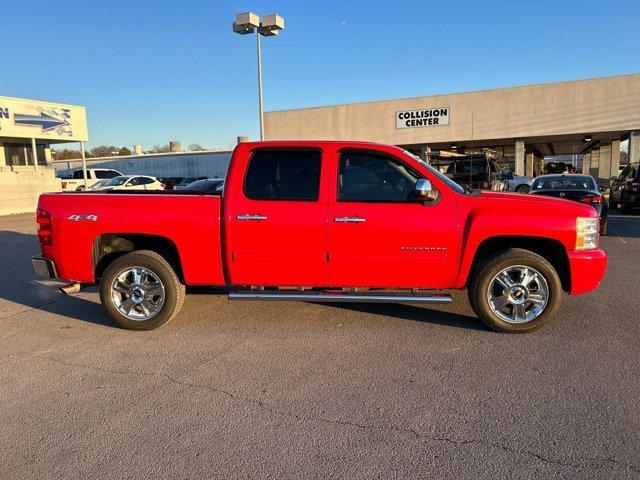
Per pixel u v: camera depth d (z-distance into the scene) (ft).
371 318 18.42
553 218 15.97
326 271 16.70
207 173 153.17
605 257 16.28
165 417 11.59
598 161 148.87
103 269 18.54
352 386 12.96
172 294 17.30
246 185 16.81
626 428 10.68
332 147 16.66
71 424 11.38
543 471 9.30
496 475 9.22
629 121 88.69
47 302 21.93
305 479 9.23
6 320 19.36
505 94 95.86
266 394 12.63
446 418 11.27
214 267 17.16
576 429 10.69
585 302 19.99
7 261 33.01
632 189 54.29
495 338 16.17
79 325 18.49
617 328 16.92
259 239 16.60
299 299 16.83
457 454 9.90
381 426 11.01
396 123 104.32
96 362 14.93
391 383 13.08
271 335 16.87
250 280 17.10
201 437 10.72
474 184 56.49
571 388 12.56
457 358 14.61
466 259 16.21
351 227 16.25
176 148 186.60
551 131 93.97
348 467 9.55
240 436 10.72
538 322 16.30
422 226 16.11
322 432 10.81
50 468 9.74
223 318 18.78
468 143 106.83
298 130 111.14
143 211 17.10
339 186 16.60
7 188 80.74
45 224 17.58
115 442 10.61
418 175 16.43
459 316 18.45
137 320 17.48
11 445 10.57
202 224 16.87
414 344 15.78
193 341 16.48
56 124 91.76
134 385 13.30
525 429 10.73
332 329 17.34
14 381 13.71
